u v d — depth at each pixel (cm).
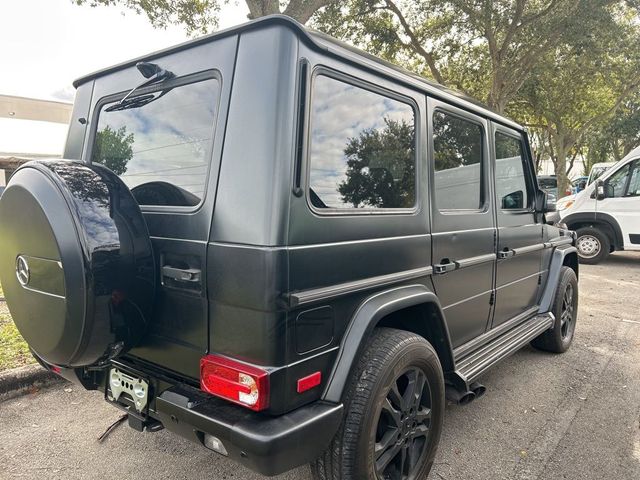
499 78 1302
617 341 497
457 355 287
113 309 183
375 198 216
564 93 1858
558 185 2234
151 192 216
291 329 170
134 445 280
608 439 300
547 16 1238
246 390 167
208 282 180
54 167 193
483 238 304
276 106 169
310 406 181
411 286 231
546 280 430
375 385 198
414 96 242
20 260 196
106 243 180
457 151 284
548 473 264
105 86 251
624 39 1312
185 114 203
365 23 1320
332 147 193
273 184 166
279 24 173
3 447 274
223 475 253
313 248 177
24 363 354
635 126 2533
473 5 1222
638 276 877
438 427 245
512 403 350
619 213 959
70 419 308
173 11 878
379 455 210
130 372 213
